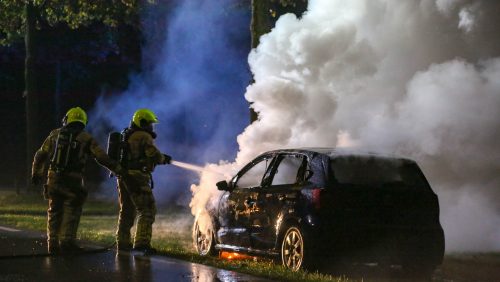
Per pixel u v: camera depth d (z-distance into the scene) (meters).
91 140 16.08
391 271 15.53
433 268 14.74
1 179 59.53
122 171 16.31
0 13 42.91
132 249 16.72
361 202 14.39
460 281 15.13
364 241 14.27
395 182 14.87
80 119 16.16
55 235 16.09
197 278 13.14
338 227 14.17
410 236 14.53
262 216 15.68
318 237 14.11
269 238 15.40
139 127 16.83
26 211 33.94
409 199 14.68
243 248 16.31
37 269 13.87
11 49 60.88
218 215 17.39
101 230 24.44
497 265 17.27
